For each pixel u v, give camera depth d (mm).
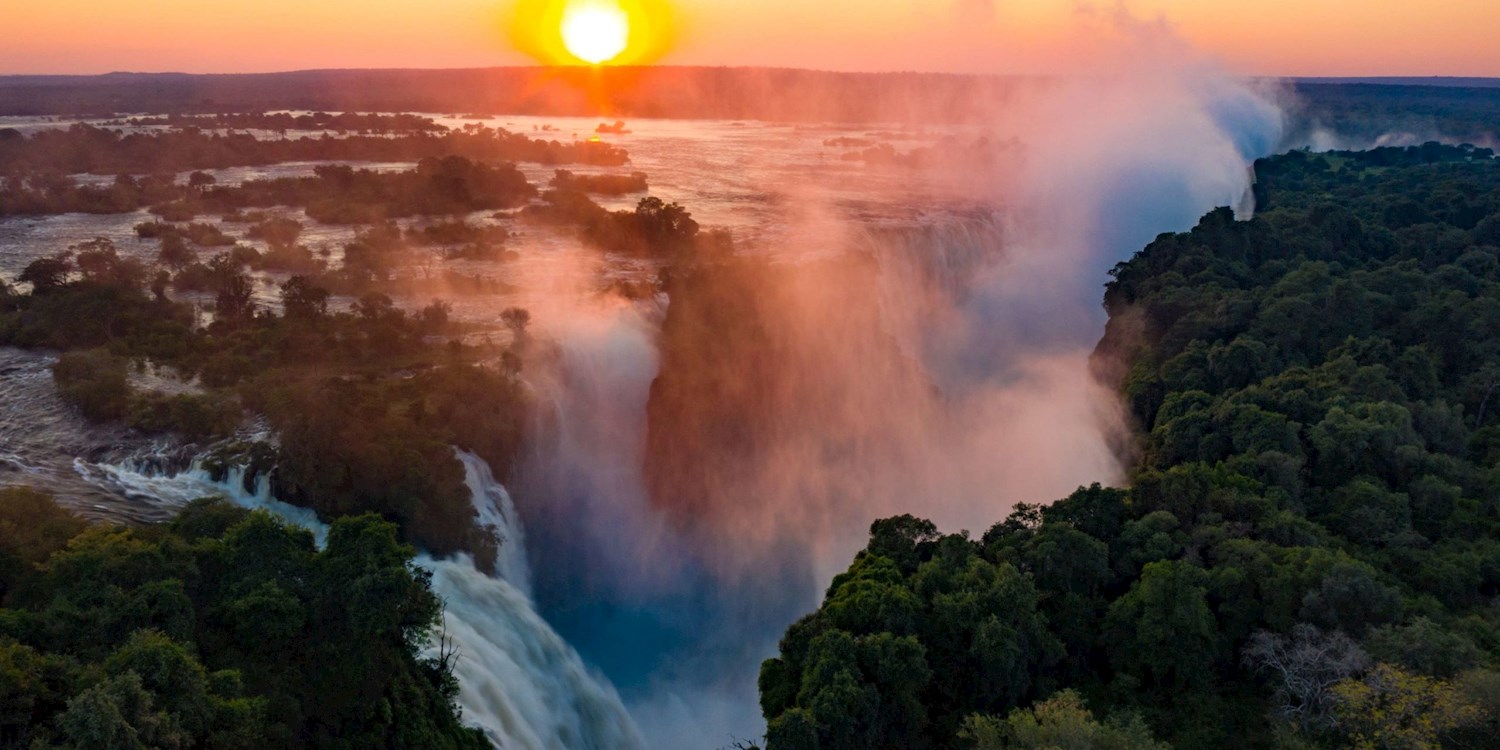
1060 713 39438
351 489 57219
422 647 47156
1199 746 44500
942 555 52281
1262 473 63531
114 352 73625
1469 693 40000
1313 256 123250
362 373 73500
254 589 39188
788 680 46250
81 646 34375
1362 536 58969
